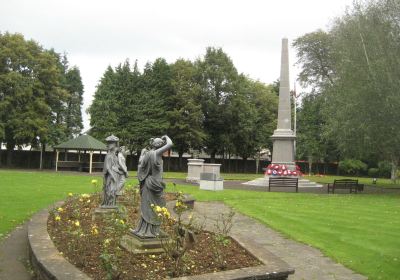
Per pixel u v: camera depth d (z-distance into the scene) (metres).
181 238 8.56
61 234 9.70
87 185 26.22
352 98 29.81
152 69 57.97
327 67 54.94
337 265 9.90
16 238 11.28
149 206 8.45
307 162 66.06
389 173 61.34
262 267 7.49
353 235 13.27
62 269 6.89
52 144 54.53
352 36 31.27
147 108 56.22
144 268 7.35
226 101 59.66
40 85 50.00
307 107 61.53
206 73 58.53
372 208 20.11
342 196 26.48
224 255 8.31
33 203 17.55
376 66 28.38
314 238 12.77
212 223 14.20
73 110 65.12
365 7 31.75
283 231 13.79
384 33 29.52
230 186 32.06
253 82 68.12
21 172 39.22
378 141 29.52
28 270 8.51
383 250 11.31
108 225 10.41
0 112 47.06
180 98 56.88
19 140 50.47
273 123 63.84
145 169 8.50
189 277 6.77
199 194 24.20
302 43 55.53
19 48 49.09
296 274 9.11
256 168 66.19
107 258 6.77
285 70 35.25
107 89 57.97
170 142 8.58
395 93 27.50
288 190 30.16
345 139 31.69
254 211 18.17
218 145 61.38
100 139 56.75
